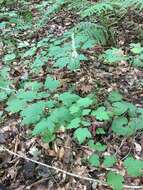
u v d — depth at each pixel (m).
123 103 0.52
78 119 0.49
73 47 0.61
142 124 0.50
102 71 0.64
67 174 0.48
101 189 0.46
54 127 0.50
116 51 0.60
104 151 0.49
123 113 0.52
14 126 0.56
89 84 0.61
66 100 0.52
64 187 0.47
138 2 0.66
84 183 0.47
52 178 0.48
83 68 0.65
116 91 0.57
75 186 0.47
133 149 0.50
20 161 0.51
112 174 0.45
